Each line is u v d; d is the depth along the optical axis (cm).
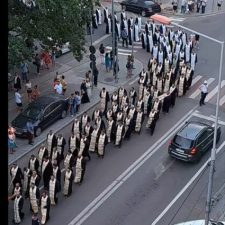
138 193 1905
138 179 2000
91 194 1895
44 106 2350
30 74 2988
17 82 2662
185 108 2628
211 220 1666
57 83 2625
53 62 3128
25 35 2409
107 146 2247
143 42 3384
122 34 3431
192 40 3234
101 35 3616
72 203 1839
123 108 2353
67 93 2745
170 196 1891
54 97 2461
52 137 2084
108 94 2538
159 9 4019
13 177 1805
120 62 3225
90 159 2133
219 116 2548
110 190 1922
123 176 2019
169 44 3064
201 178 2014
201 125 2175
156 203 1845
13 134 2141
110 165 2095
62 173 2022
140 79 2659
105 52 3244
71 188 1875
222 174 2048
